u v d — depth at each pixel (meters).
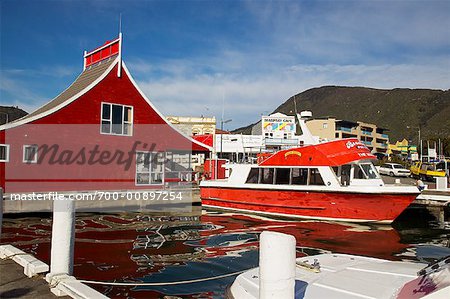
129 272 7.90
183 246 10.56
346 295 3.88
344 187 14.77
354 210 14.75
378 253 10.31
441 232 13.73
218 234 12.49
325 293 3.95
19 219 15.64
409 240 12.18
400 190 14.24
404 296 3.64
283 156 16.52
